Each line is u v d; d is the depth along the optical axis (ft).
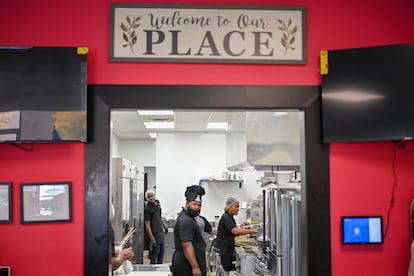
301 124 8.52
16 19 8.13
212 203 31.99
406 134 7.79
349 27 8.47
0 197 7.93
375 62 7.99
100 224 7.95
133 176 18.39
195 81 8.24
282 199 10.18
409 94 7.80
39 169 8.00
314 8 8.48
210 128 30.42
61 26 8.17
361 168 8.32
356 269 8.19
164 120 26.50
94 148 8.04
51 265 7.89
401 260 8.24
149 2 8.27
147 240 27.20
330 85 8.16
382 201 8.30
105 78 8.15
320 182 8.25
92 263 7.89
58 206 7.97
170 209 32.24
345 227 8.18
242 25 8.31
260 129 10.86
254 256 13.76
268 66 8.35
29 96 7.77
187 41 8.24
